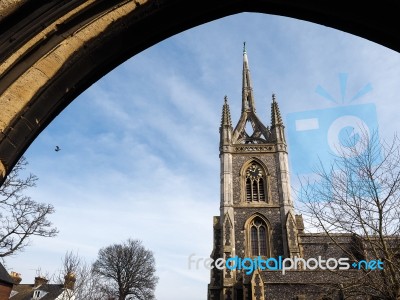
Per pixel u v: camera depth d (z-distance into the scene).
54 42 2.58
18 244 20.44
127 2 2.80
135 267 59.53
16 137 2.38
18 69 2.45
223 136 42.03
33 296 46.28
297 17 3.36
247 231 36.25
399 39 3.03
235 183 39.44
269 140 42.62
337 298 22.92
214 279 34.56
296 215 36.72
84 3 2.66
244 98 48.97
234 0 3.23
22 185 19.72
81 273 30.75
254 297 28.41
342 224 10.56
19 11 2.45
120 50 2.93
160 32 3.11
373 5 2.98
